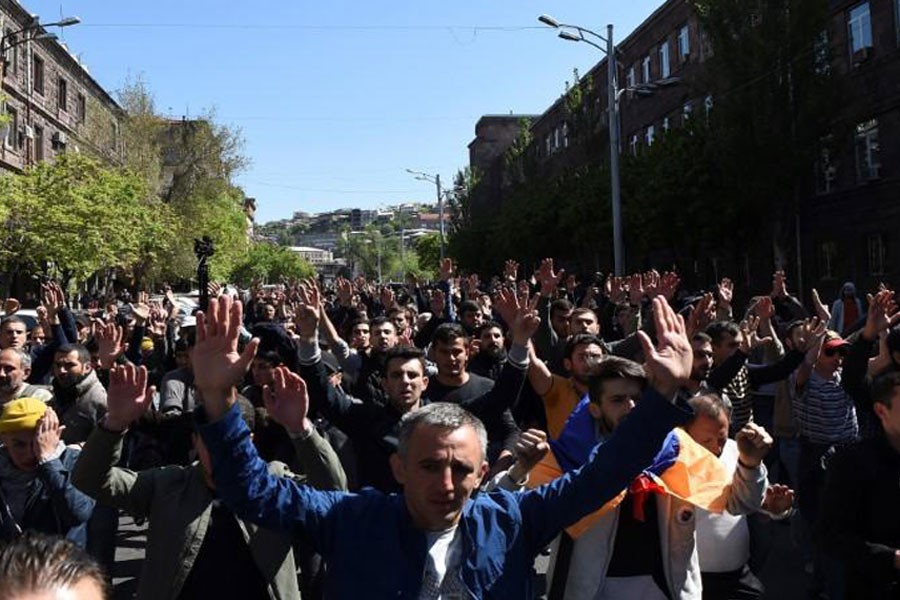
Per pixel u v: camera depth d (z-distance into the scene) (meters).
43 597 1.37
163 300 15.01
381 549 2.63
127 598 6.14
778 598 5.94
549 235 34.56
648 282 10.00
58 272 28.55
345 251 154.25
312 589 4.92
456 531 2.67
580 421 3.93
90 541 5.16
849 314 14.02
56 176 28.00
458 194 60.28
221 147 43.22
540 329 7.80
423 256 80.31
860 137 24.23
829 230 25.27
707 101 28.75
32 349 9.13
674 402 2.69
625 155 28.95
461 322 10.45
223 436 2.66
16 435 4.11
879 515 3.31
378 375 7.01
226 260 48.16
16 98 37.84
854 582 3.46
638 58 38.94
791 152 21.27
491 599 2.59
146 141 40.75
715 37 22.23
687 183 23.16
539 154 47.41
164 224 37.34
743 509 3.64
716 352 6.67
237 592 3.64
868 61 23.52
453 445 2.61
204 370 2.65
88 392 6.09
